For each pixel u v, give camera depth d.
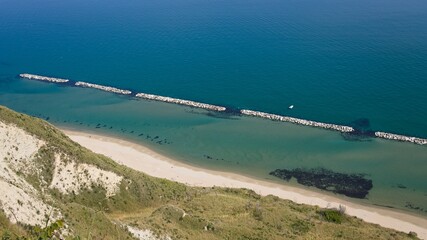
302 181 111.94
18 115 89.88
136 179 92.69
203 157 123.56
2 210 53.09
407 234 89.50
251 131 135.25
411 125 132.25
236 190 103.88
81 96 167.12
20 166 80.25
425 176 111.25
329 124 135.62
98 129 141.25
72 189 83.62
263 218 86.88
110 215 83.19
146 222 74.00
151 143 131.25
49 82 182.38
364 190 107.62
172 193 95.69
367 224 91.88
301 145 127.00
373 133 130.25
